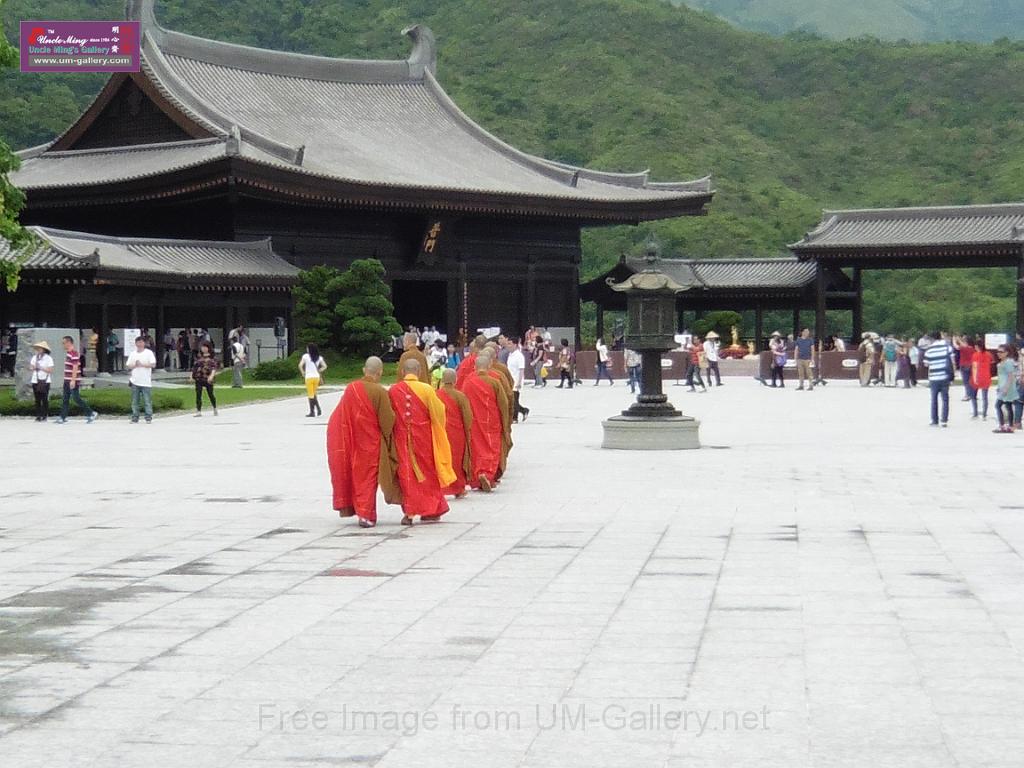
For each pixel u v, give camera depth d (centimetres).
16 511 2283
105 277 6950
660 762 929
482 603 1463
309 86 10244
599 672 1164
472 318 10075
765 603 1451
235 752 955
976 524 2045
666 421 3431
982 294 13675
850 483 2622
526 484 2639
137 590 1554
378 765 927
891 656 1212
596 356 8312
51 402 4972
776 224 14450
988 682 1122
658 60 18762
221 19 19025
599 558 1756
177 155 8775
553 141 16450
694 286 9750
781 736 982
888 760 928
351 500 2069
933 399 4291
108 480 2781
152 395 5212
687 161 15762
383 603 1468
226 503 2384
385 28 19712
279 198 8456
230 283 7788
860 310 9662
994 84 18188
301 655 1231
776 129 17688
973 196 15588
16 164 5069
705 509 2244
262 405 5619
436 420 2102
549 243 10444
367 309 8156
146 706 1070
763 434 3956
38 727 1016
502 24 19700
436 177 9362
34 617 1405
